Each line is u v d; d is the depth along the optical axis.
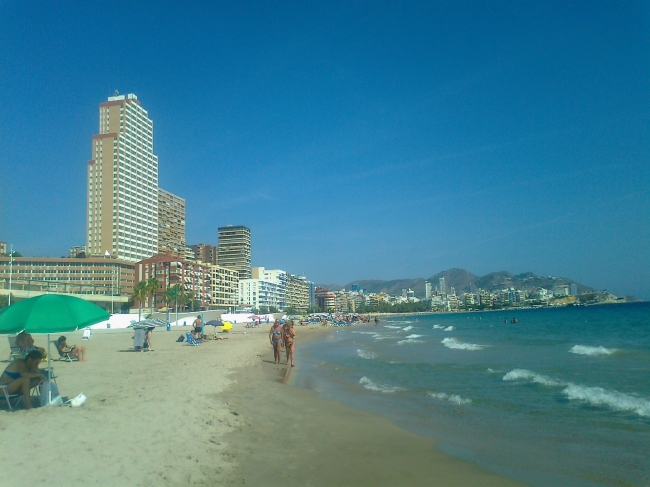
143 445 7.95
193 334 38.84
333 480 7.20
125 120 147.62
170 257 129.00
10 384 10.25
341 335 62.62
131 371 18.27
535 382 16.66
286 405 12.94
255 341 42.00
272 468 7.51
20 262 124.94
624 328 58.72
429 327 86.31
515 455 8.66
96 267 127.06
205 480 6.73
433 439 9.73
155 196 162.62
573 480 7.43
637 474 7.67
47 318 9.51
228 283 164.25
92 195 143.12
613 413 11.91
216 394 13.73
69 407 10.59
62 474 6.45
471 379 17.95
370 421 11.33
